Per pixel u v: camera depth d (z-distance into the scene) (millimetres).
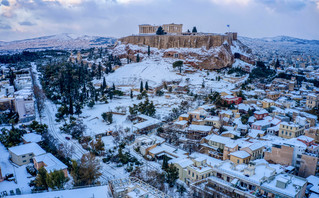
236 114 182125
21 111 195750
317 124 166750
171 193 109938
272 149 121438
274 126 161000
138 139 157500
